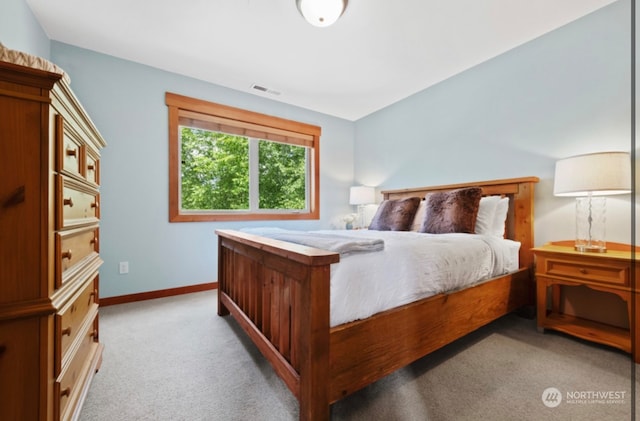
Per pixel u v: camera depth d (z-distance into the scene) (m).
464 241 1.76
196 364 1.50
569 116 2.10
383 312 1.22
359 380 1.11
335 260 1.00
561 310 2.15
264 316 1.42
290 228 3.58
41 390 0.79
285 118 3.52
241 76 2.85
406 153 3.39
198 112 2.90
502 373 1.41
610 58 1.92
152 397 1.23
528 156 2.32
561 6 1.90
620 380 1.35
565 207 2.12
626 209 1.84
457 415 1.12
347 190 4.14
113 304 2.48
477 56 2.51
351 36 2.19
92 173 1.30
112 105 2.47
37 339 0.79
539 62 2.25
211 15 1.96
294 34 2.17
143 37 2.21
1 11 1.51
